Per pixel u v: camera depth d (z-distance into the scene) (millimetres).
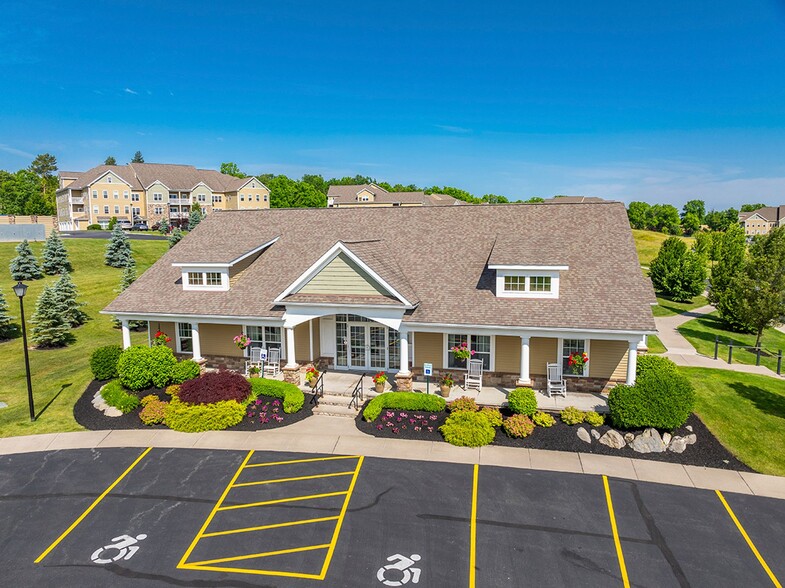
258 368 23359
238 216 30344
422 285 22719
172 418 19234
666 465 16094
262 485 15289
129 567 11867
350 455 16984
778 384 22406
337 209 29266
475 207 27109
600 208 25078
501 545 12430
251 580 11398
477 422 17969
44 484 15547
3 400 22297
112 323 36156
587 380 21250
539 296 20922
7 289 40875
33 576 11617
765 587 11008
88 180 88750
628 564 11734
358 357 24531
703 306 47500
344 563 11891
